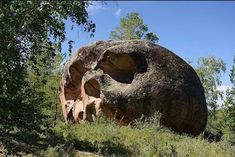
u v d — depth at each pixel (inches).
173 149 526.3
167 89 850.1
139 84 856.9
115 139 637.3
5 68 362.6
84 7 373.1
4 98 370.3
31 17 362.0
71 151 498.6
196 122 884.0
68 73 1024.9
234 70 876.0
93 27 387.2
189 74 897.5
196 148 624.1
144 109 842.2
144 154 535.2
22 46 378.0
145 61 880.3
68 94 1057.5
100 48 945.5
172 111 845.2
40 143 520.4
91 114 918.4
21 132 393.4
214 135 933.2
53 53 396.2
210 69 1851.6
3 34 355.6
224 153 627.2
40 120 403.9
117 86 877.2
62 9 365.7
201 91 906.7
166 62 884.0
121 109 848.9
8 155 431.8
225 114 888.3
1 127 377.4
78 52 980.6
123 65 895.1
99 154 520.7
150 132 733.9
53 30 386.9
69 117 1039.6
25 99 384.2
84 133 663.1
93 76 909.2
